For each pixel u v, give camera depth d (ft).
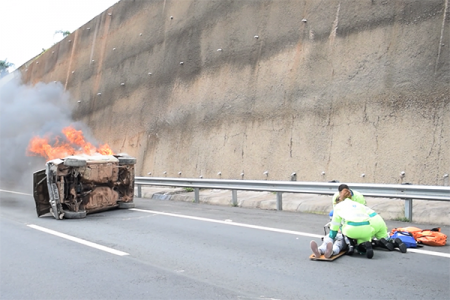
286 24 53.78
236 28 60.23
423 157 39.32
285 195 45.78
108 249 25.53
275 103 52.70
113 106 83.46
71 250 25.35
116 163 40.98
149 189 59.36
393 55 43.14
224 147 57.47
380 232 24.06
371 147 42.93
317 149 47.26
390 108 42.34
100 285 18.78
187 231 30.63
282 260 22.33
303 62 50.78
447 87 39.06
